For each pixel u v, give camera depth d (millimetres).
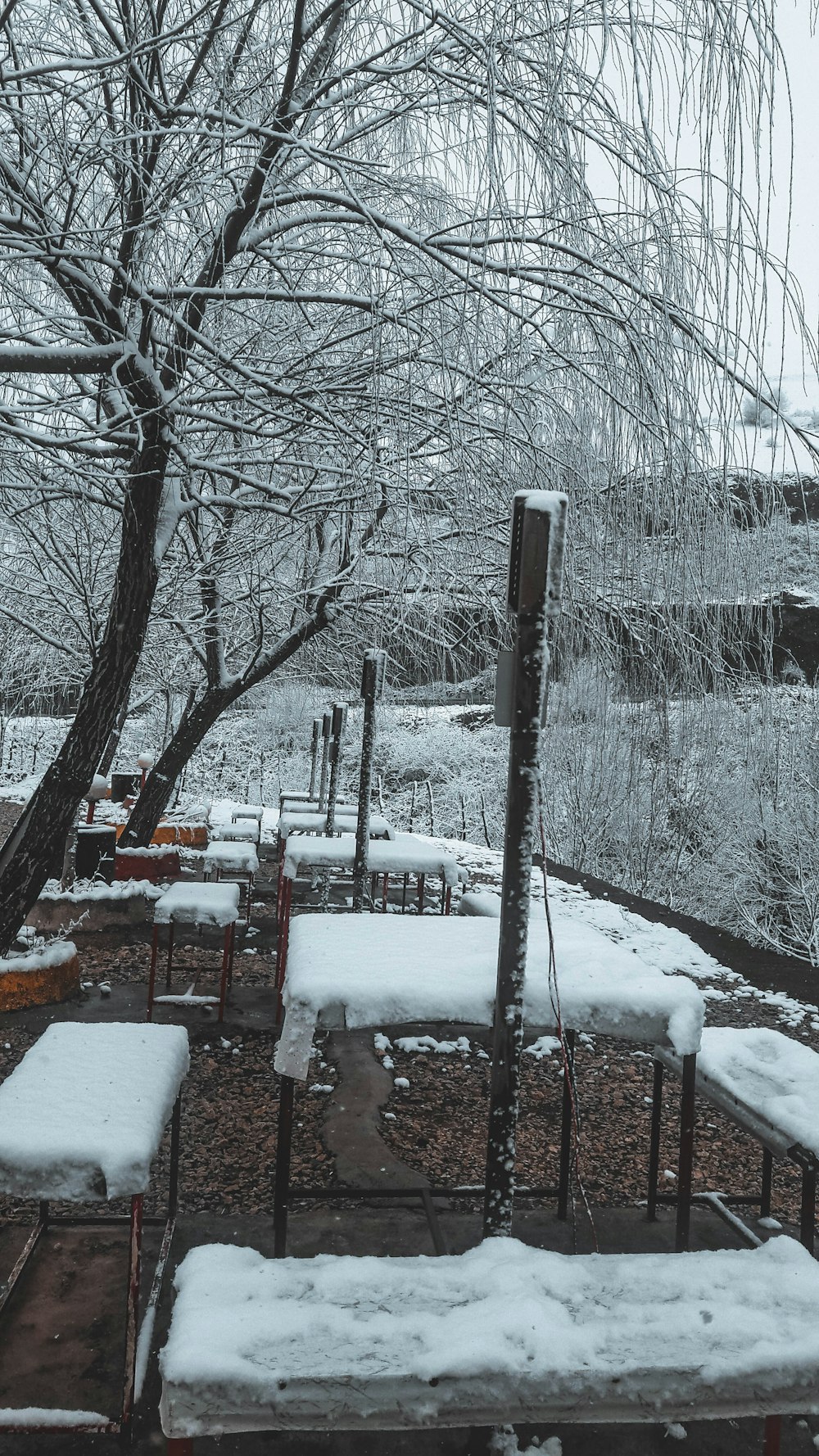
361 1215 3260
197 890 5629
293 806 10898
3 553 7340
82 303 3945
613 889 10727
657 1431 2307
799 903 12812
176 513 5121
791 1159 2412
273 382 4164
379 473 4211
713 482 3959
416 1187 3287
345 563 6277
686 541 4023
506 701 2113
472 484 4191
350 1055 4973
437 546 5148
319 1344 1621
